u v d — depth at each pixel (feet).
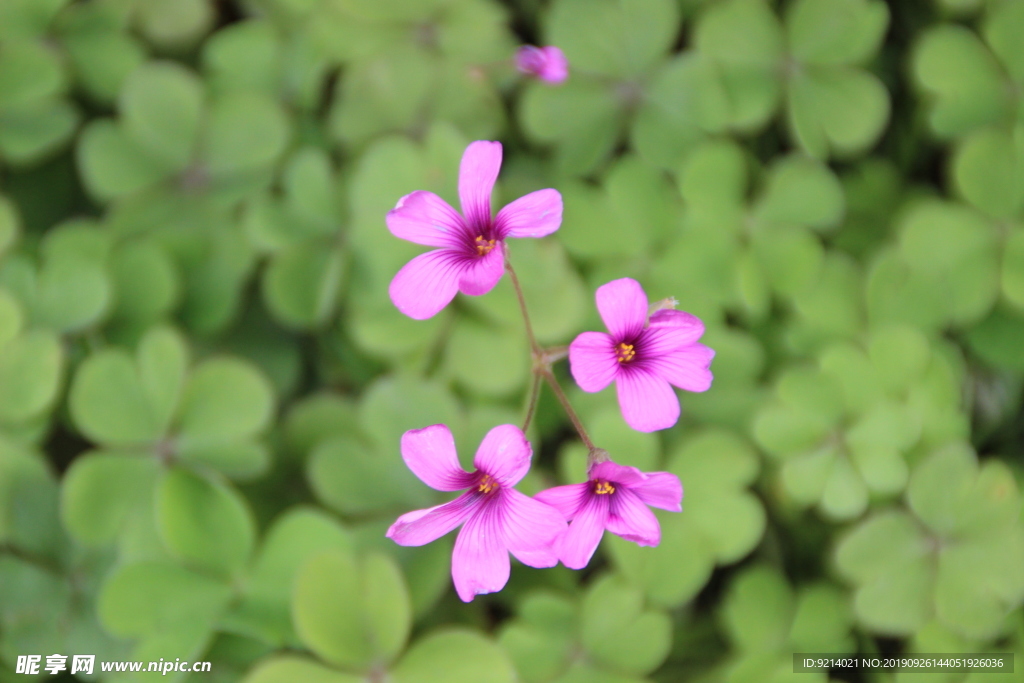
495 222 0.90
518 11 1.07
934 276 1.01
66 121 1.04
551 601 0.97
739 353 1.00
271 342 1.03
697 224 1.02
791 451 0.99
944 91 1.03
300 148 1.05
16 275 1.00
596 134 1.05
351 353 1.02
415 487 0.99
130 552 0.96
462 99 1.05
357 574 0.95
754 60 1.05
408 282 0.90
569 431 1.02
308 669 0.94
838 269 1.02
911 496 0.98
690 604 1.00
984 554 0.97
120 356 0.98
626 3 1.05
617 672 0.96
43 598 0.96
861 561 0.97
